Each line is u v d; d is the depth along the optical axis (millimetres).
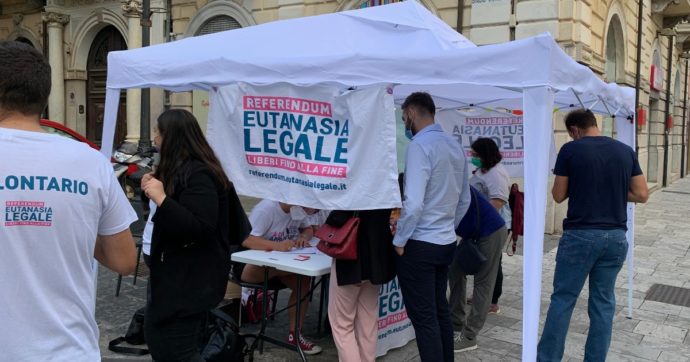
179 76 4211
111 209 1745
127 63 4527
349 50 4012
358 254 3398
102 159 1736
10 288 1501
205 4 12266
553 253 7883
